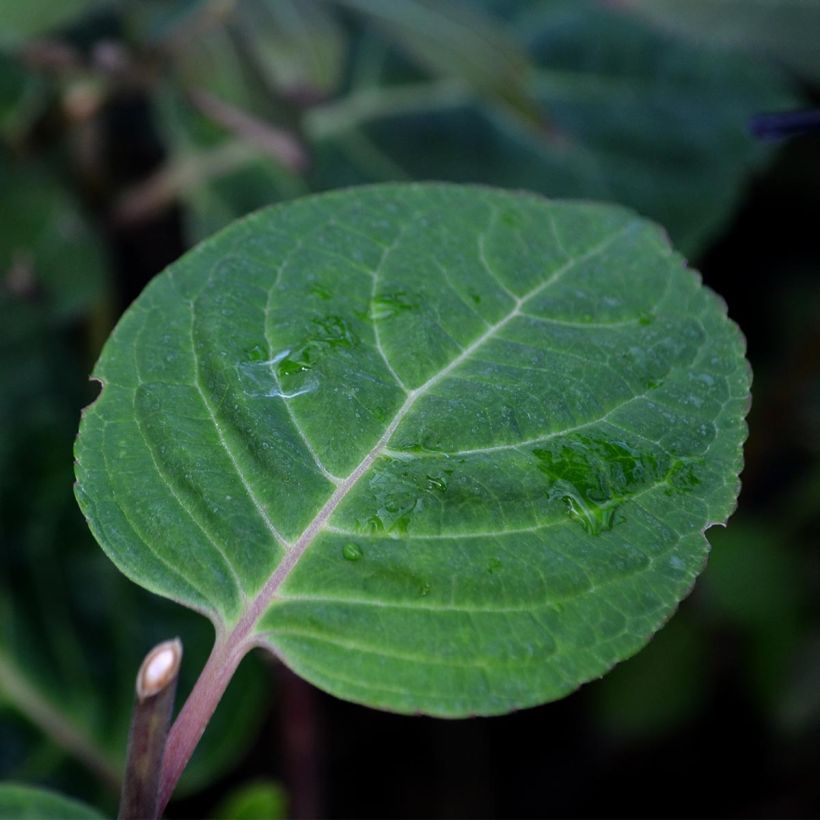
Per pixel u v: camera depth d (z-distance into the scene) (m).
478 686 0.43
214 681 0.43
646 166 0.76
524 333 0.47
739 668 0.86
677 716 0.85
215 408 0.45
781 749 0.90
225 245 0.47
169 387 0.45
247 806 0.58
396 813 0.89
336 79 0.74
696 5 0.79
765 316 0.93
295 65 0.71
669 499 0.44
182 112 0.74
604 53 0.78
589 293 0.47
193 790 0.59
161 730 0.41
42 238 0.66
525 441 0.45
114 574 0.62
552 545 0.44
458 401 0.45
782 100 0.77
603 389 0.46
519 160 0.76
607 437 0.45
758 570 0.85
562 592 0.43
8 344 0.68
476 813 0.90
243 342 0.46
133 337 0.46
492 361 0.46
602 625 0.43
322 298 0.47
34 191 0.67
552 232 0.48
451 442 0.45
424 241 0.48
